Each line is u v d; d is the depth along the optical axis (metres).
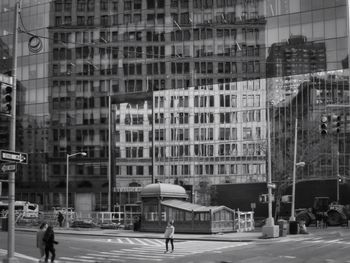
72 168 100.56
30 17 105.75
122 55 102.19
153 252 28.19
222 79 100.88
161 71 101.94
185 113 110.12
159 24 102.69
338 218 53.84
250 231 48.91
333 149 82.25
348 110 87.62
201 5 102.50
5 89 19.86
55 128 102.38
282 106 94.69
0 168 21.31
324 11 92.44
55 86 103.38
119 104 110.62
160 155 108.44
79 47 103.25
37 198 101.44
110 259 24.55
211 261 22.88
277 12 97.38
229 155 105.75
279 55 96.62
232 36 101.00
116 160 107.69
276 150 88.88
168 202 47.53
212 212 44.47
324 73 91.69
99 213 61.88
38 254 27.25
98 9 103.38
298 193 72.69
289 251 27.48
